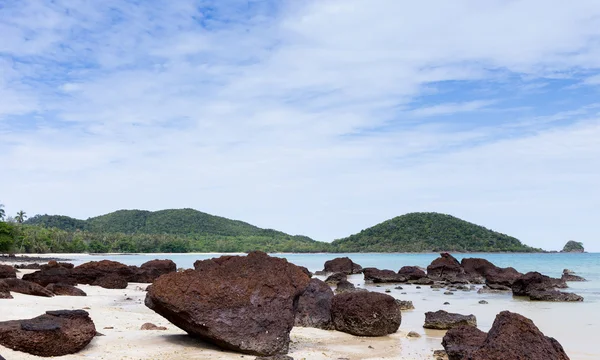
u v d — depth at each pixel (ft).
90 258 480.64
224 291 58.75
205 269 61.82
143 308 101.19
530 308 114.21
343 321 76.69
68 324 53.83
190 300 58.03
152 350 56.18
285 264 63.93
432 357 59.26
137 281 177.27
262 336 57.67
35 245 563.07
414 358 58.65
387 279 207.00
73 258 469.16
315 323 81.41
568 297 132.05
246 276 60.75
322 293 84.89
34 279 149.18
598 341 71.00
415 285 199.62
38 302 89.97
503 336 46.68
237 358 54.80
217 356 54.80
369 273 210.18
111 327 70.59
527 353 45.37
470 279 211.41
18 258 396.78
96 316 81.10
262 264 62.85
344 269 268.21
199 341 61.36
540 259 503.20
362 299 76.23
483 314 102.68
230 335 56.95
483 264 221.05
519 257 580.71
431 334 76.79
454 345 55.72
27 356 49.44
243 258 63.31
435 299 138.21
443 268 213.46
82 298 110.52
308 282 64.44
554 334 77.36
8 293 93.35
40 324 52.29
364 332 73.77
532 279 143.74
